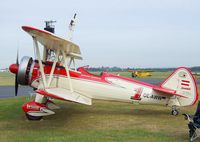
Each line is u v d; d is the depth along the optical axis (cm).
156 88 986
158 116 967
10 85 2950
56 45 844
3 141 618
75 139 639
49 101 1005
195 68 15638
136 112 1045
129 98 998
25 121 847
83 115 968
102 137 664
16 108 1084
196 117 644
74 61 1063
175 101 988
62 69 952
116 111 1063
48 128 762
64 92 855
